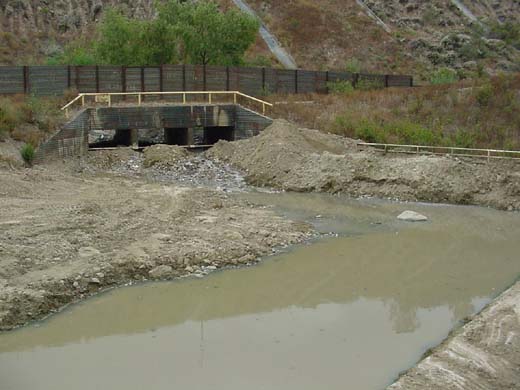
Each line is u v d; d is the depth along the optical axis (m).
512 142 30.00
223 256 17.08
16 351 12.06
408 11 73.62
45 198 21.53
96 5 68.19
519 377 10.86
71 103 31.25
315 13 66.94
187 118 33.44
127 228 18.41
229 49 44.47
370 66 61.84
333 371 11.45
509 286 16.02
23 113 28.81
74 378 11.04
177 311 14.07
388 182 26.16
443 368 11.02
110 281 15.31
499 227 21.70
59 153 28.47
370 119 33.16
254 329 13.23
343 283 16.06
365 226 21.44
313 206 24.12
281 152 28.42
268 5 67.44
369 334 13.05
